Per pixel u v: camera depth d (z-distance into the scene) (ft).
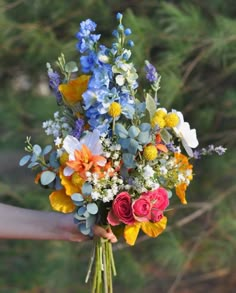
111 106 4.83
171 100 10.52
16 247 13.26
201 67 12.26
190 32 10.89
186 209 12.65
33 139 13.09
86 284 12.68
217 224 11.94
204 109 12.44
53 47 12.12
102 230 5.09
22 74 14.58
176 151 5.05
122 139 4.87
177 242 11.82
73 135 5.01
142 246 12.80
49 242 12.93
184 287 13.94
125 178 5.00
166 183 5.08
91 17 12.80
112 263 5.24
